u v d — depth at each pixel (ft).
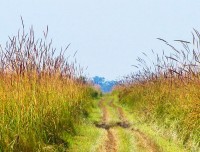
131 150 67.36
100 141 73.51
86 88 137.90
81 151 63.72
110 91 302.04
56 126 63.57
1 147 46.91
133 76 154.10
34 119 53.93
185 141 67.41
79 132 77.61
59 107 67.92
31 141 51.08
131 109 131.23
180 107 74.28
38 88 59.31
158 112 87.56
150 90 106.93
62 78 80.18
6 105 49.85
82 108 103.55
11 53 54.34
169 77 89.76
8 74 54.13
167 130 77.05
